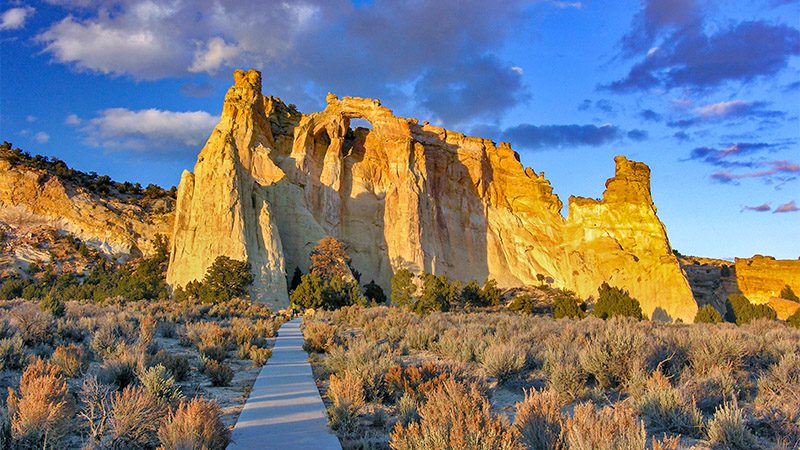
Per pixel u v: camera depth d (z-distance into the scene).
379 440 9.12
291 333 30.75
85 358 14.14
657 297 93.12
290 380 14.79
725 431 8.15
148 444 8.39
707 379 11.32
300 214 85.75
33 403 8.27
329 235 89.69
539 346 18.14
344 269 77.56
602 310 53.12
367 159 100.44
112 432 8.34
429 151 105.88
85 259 89.00
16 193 96.62
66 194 99.25
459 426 6.93
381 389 12.55
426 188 98.56
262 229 77.81
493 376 14.25
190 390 13.10
